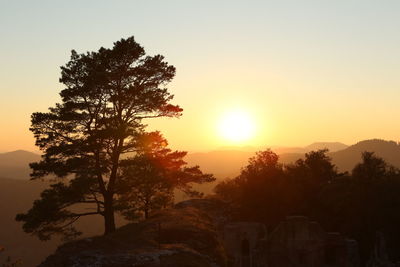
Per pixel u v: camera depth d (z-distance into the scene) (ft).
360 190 166.40
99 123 109.29
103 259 75.36
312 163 198.49
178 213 126.62
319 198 174.70
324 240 142.51
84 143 106.32
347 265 139.95
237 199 177.99
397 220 150.51
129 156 113.29
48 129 109.60
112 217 111.14
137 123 113.60
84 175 108.06
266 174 184.55
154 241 91.50
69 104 108.37
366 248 153.69
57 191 107.55
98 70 110.42
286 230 142.10
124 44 112.06
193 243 96.32
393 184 161.99
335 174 197.57
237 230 141.69
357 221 158.61
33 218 103.50
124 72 113.60
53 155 107.34
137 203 127.13
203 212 141.79
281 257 140.97
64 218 108.58
